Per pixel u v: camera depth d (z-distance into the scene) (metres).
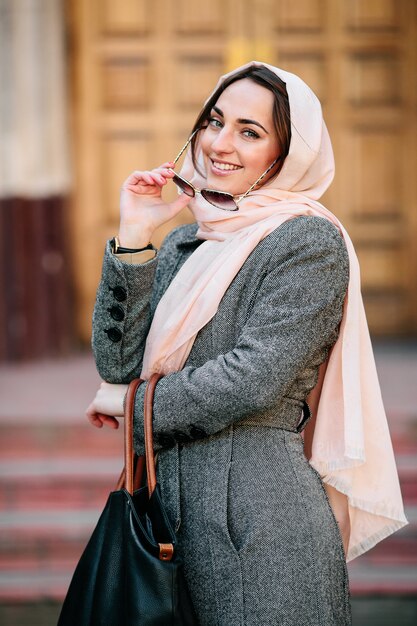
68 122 9.34
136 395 2.66
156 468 2.72
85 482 6.42
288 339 2.56
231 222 2.76
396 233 9.69
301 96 2.74
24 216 9.02
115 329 2.75
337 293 2.64
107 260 2.72
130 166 9.52
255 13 9.38
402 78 9.53
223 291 2.66
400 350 9.37
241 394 2.51
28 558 5.94
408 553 5.89
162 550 2.43
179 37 9.41
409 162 9.62
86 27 9.35
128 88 9.45
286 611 2.53
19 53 8.84
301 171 2.77
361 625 5.11
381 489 2.82
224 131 2.78
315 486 2.68
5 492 6.41
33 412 7.02
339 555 2.67
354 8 9.44
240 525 2.57
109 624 2.46
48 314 9.27
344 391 2.70
